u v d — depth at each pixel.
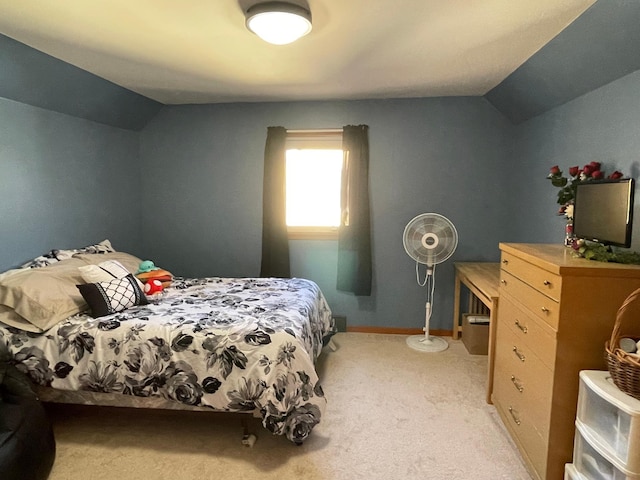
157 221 4.19
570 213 2.30
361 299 3.99
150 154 4.11
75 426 2.40
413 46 2.37
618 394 1.51
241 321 2.32
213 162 4.04
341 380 2.97
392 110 3.77
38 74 2.63
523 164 3.48
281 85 3.28
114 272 2.62
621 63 2.04
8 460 1.68
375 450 2.18
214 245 4.14
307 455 2.13
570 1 1.79
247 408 2.10
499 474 2.00
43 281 2.42
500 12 1.91
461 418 2.47
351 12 1.91
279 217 3.92
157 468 2.04
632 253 1.80
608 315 1.69
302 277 4.06
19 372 2.18
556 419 1.76
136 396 2.23
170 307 2.60
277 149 3.86
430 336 3.88
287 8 1.82
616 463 1.47
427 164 3.79
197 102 3.93
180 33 2.19
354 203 3.79
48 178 3.02
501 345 2.45
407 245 3.45
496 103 3.55
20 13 1.95
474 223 3.81
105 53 2.50
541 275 1.88
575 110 2.62
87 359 2.20
